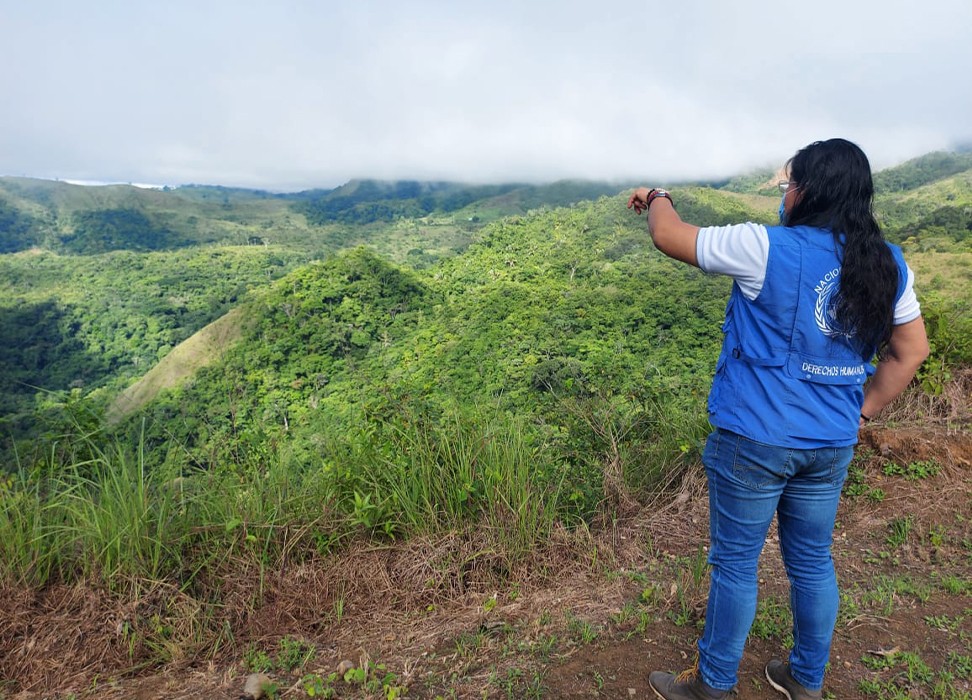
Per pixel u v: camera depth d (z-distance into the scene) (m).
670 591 2.27
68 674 1.96
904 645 1.95
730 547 1.55
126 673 1.98
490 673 1.85
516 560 2.46
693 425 3.45
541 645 1.97
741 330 1.48
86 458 2.63
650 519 2.90
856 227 1.40
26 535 2.26
